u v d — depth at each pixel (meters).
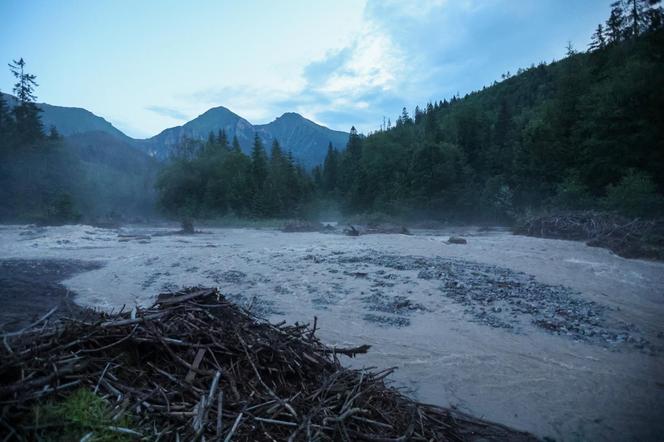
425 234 33.78
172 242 27.27
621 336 8.63
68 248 23.05
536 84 101.06
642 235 20.59
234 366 4.58
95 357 4.11
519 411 5.68
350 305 10.83
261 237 31.69
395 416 4.55
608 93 34.81
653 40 35.88
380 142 79.19
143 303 10.66
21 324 8.15
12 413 3.10
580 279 14.02
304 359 5.09
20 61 68.94
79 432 3.13
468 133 64.06
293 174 73.56
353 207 65.12
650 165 32.09
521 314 10.06
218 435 3.41
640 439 4.98
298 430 3.66
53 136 69.88
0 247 23.03
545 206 36.19
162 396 3.85
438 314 10.06
